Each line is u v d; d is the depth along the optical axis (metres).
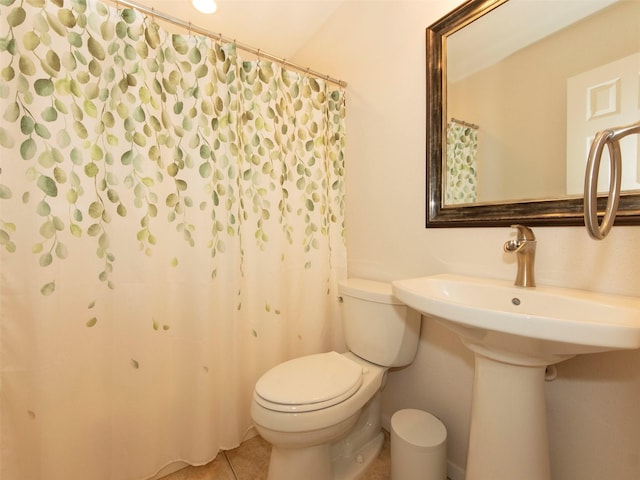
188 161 1.24
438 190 1.17
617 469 0.80
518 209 0.96
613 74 0.79
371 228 1.51
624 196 0.76
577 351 0.63
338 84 1.61
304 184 1.55
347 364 1.22
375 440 1.38
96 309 1.09
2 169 0.93
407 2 1.28
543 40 0.91
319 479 1.05
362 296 1.31
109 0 1.14
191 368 1.28
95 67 1.05
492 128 1.03
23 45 0.94
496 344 0.72
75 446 1.06
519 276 0.90
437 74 1.16
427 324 1.28
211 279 1.28
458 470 1.18
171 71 1.21
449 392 1.21
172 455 1.26
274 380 1.10
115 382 1.14
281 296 1.49
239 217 1.38
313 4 1.54
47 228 0.99
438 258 1.21
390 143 1.39
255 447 1.41
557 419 0.91
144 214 1.16
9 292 0.96
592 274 0.82
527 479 0.76
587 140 0.83
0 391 0.95
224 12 1.56
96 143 1.07
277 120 1.46
